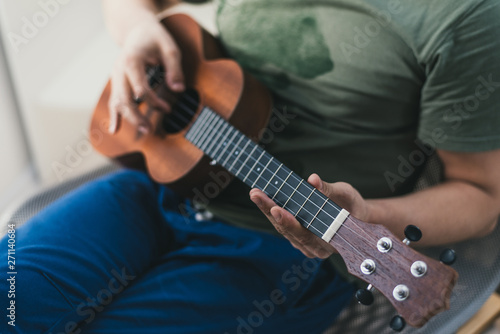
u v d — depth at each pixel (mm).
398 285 755
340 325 1148
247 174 975
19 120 2131
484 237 1102
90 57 2152
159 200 1211
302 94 1155
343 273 1128
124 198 1193
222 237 1139
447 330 1036
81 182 1384
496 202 1062
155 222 1211
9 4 1901
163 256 1134
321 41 1108
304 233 857
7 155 2117
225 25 1239
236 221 1165
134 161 1268
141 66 1219
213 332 1030
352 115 1114
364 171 1133
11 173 2150
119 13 1356
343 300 1139
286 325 1071
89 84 2088
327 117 1136
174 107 1205
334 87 1109
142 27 1247
